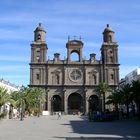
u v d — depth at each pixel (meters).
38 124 54.81
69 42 128.38
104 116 69.06
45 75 125.44
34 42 126.94
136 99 75.56
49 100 123.75
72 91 125.12
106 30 129.75
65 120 74.19
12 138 27.53
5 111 89.00
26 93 100.69
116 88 124.50
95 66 127.56
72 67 127.12
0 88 75.88
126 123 57.91
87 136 30.59
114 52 127.56
